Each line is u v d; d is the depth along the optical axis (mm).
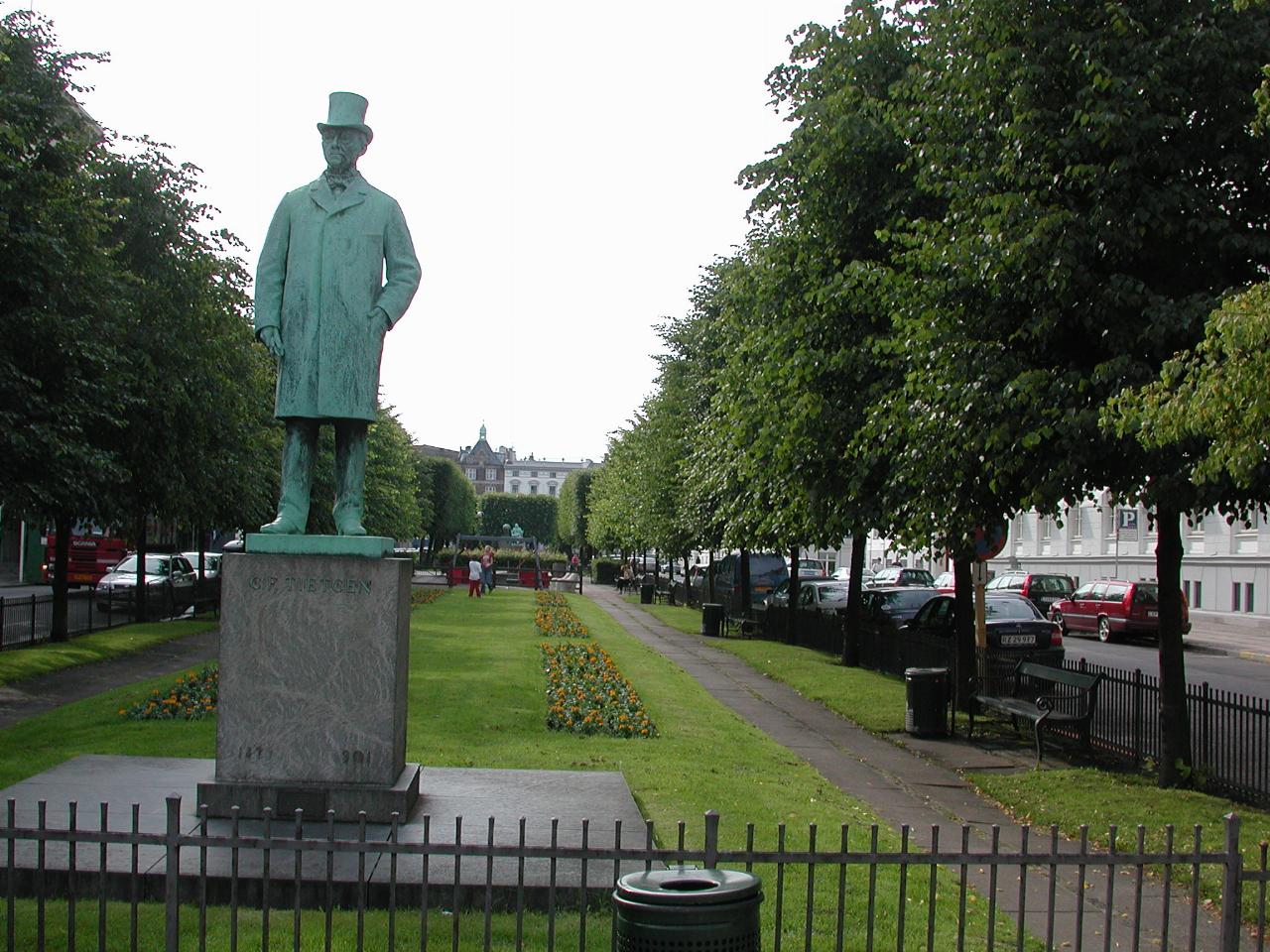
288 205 7809
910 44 14195
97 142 21594
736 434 16547
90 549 41562
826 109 14180
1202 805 10227
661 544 41938
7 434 16797
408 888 6207
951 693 17312
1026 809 10359
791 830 8391
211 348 23547
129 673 18453
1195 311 9391
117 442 22000
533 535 140375
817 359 14180
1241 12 9734
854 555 22766
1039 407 10047
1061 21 10227
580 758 10648
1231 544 38969
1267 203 10289
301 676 7223
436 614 32375
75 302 17891
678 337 35562
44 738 11055
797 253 15102
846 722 15812
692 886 4406
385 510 52156
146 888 6164
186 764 9117
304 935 5680
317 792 7156
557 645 22203
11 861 4828
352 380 7641
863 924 6359
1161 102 9906
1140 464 10023
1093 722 14008
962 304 10828
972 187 10859
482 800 8086
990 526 12039
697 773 10359
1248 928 7148
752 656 24453
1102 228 9664
